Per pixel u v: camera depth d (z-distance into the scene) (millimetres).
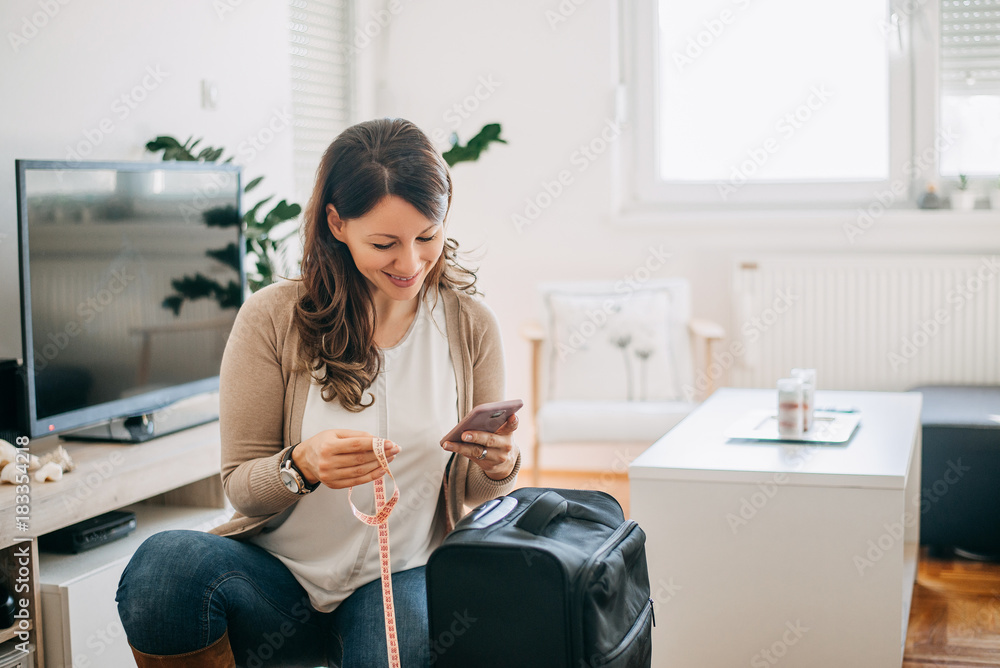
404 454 1310
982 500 2537
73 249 1956
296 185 3459
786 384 1941
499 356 1406
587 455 3760
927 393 3031
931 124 3455
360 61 3711
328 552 1309
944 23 3426
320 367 1268
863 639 1679
